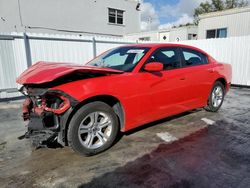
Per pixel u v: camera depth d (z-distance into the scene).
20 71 6.85
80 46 7.97
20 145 3.38
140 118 3.38
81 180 2.44
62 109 2.60
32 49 6.98
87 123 2.92
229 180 2.43
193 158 2.91
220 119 4.55
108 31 19.62
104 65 3.71
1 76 6.55
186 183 2.38
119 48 4.16
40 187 2.33
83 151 2.86
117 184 2.37
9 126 4.29
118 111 3.20
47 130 2.69
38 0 15.49
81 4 17.66
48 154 3.06
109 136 3.10
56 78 2.56
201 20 17.11
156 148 3.21
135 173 2.57
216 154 3.02
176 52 4.03
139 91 3.25
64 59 7.68
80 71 2.75
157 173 2.57
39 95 2.67
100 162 2.83
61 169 2.67
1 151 3.18
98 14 18.77
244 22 14.34
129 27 21.11
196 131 3.88
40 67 3.13
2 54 6.47
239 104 5.87
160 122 4.34
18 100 6.64
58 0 16.42
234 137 3.61
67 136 2.78
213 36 16.44
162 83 3.57
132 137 3.61
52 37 7.30
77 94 2.64
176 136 3.65
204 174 2.55
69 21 17.20
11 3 14.51
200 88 4.39
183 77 3.94
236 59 8.94
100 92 2.82
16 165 2.77
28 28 15.34
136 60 3.50
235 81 9.09
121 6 20.16
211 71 4.60
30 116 2.84
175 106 3.91
